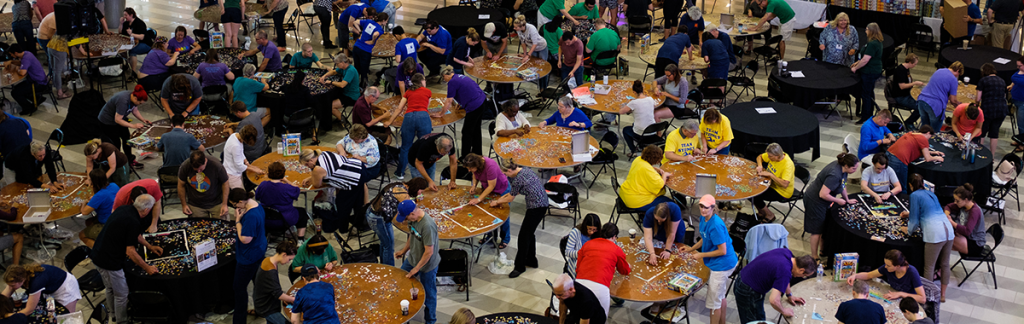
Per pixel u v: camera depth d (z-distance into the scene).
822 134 11.73
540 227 9.24
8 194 8.55
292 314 6.20
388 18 14.08
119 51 12.52
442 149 8.20
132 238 6.85
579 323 6.38
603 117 11.62
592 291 6.39
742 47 14.04
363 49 12.59
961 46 13.80
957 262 8.05
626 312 7.65
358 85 11.63
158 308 7.02
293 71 11.98
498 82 11.55
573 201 8.92
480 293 8.00
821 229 8.29
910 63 11.22
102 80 13.27
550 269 8.45
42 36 12.69
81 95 10.91
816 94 11.56
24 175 8.65
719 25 14.24
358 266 7.09
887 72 13.30
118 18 15.45
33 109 12.08
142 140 9.47
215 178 8.24
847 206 8.33
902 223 7.99
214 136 9.67
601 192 10.05
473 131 10.34
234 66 12.10
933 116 10.69
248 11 14.42
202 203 8.32
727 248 6.91
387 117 10.28
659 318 7.42
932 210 7.54
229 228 7.85
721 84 11.48
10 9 16.59
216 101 11.11
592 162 9.71
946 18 14.10
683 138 9.20
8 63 11.85
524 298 7.94
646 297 6.64
